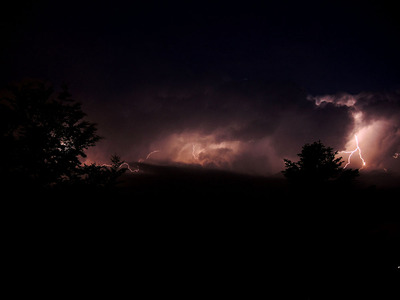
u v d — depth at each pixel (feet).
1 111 19.48
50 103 21.71
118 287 22.67
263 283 26.99
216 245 37.83
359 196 30.89
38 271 18.12
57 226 20.11
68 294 18.45
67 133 22.82
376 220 32.89
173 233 41.75
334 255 28.04
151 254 31.99
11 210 18.74
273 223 35.19
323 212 30.68
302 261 28.43
